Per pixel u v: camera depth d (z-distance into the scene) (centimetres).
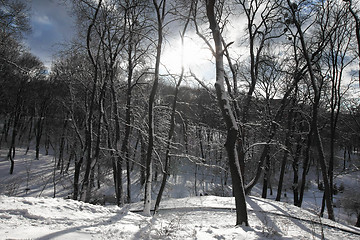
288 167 3675
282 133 1855
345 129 2366
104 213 636
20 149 3953
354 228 1003
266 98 1856
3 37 1561
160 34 1164
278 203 1280
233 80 1608
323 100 2020
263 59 1817
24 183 2550
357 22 1423
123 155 1493
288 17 1560
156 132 1445
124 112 1831
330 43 1691
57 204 621
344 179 3234
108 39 1462
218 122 1864
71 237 404
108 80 1519
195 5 1323
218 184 2806
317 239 730
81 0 1311
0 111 3728
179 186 2688
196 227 589
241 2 1575
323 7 1558
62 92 2612
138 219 595
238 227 605
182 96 1845
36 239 378
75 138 2222
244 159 1528
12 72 2738
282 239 541
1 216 486
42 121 3644
